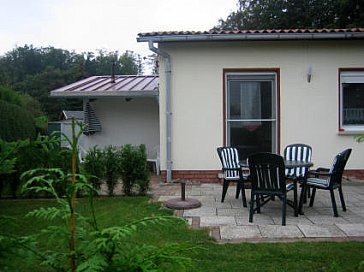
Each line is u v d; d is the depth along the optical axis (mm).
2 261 2084
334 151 9320
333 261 3725
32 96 37594
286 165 6004
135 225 1947
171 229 5203
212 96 9320
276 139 9383
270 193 5602
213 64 9297
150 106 12250
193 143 9367
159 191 8211
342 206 6297
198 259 4082
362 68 9281
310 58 9281
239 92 9469
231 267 3875
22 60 47469
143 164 7801
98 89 11438
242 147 9469
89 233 1943
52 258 2047
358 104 9453
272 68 9281
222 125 9328
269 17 27781
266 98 9453
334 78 9297
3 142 2238
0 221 2244
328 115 9320
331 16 25688
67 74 40219
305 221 5688
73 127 2088
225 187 7102
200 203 6820
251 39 8914
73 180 1959
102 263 1799
